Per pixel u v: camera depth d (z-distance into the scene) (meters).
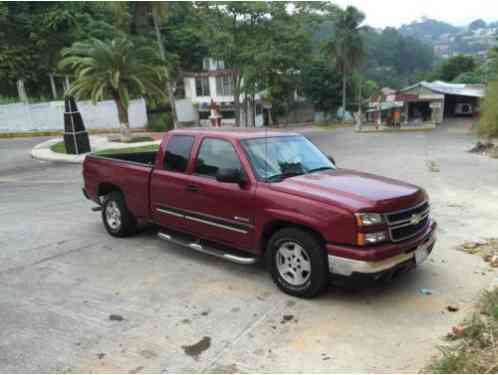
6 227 7.11
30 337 3.61
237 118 32.31
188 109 45.00
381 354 3.31
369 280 3.84
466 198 9.02
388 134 32.34
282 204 4.21
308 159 5.16
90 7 39.44
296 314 3.96
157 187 5.53
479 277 4.78
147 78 24.02
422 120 46.84
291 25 29.09
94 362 3.25
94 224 7.27
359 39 49.88
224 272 5.00
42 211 8.42
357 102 56.69
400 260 3.97
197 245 5.12
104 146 21.94
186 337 3.60
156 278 4.85
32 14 36.62
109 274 4.98
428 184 10.73
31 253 5.74
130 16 31.42
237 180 4.54
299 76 44.03
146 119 37.34
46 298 4.36
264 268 5.11
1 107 30.20
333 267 3.92
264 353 3.35
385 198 3.99
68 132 18.77
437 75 79.25
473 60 75.19
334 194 4.05
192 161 5.16
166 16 27.50
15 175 14.22
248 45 28.95
